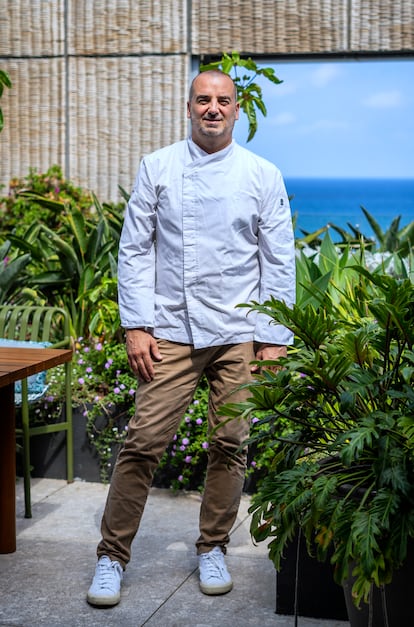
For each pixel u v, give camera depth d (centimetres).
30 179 752
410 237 658
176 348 322
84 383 475
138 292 321
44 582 337
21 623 304
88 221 629
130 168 768
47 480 460
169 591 331
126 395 458
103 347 496
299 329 265
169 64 752
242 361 323
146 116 761
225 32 738
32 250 554
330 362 250
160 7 747
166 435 324
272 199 323
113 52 760
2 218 723
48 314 446
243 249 322
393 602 251
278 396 259
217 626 304
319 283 456
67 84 773
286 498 248
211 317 320
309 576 308
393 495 234
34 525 396
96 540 380
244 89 532
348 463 231
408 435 232
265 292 325
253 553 366
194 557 363
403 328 248
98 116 770
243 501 425
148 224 322
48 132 780
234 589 333
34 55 775
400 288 249
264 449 424
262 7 730
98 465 457
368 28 717
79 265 535
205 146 318
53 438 461
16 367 329
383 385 258
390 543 231
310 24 724
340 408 244
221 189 317
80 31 765
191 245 318
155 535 386
